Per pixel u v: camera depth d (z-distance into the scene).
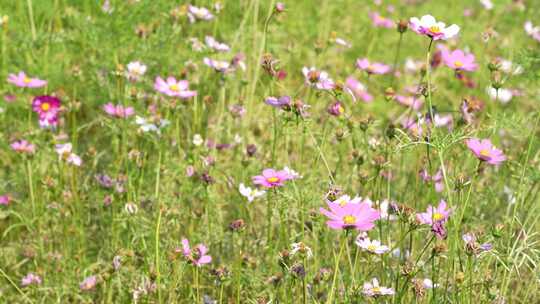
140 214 2.78
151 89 3.16
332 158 3.05
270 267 2.71
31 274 2.76
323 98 3.27
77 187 2.97
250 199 2.76
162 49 3.07
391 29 4.07
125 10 3.10
